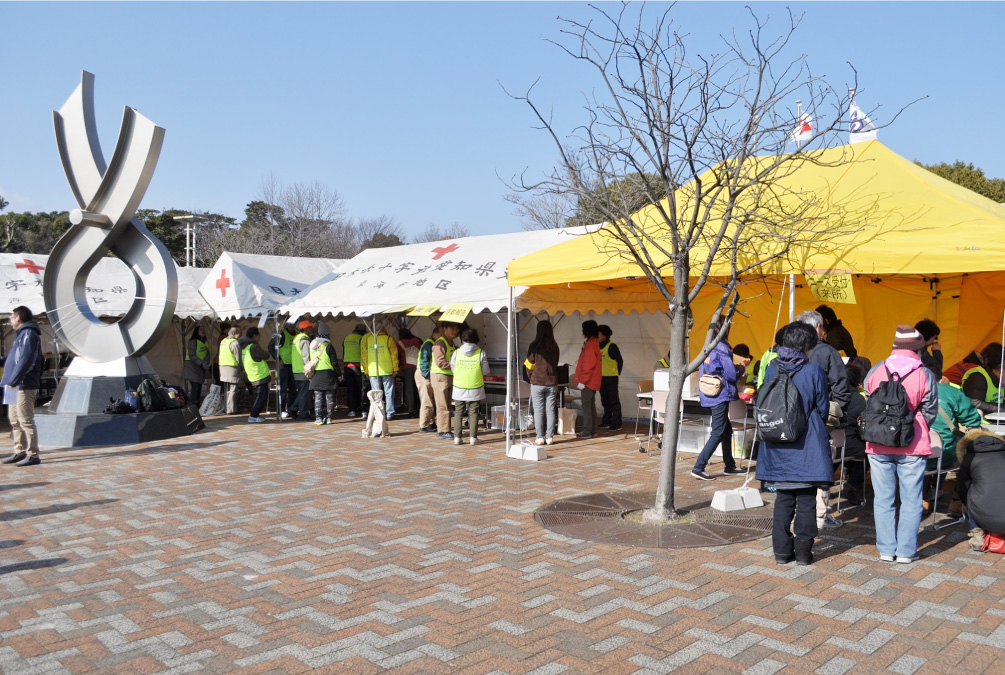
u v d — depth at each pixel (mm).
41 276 15094
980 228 6395
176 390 12711
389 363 13148
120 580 5219
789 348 5277
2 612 4656
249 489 8062
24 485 8398
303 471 9047
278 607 4676
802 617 4418
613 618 4430
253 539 6172
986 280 10664
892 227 6723
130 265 12469
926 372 5285
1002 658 3861
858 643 4055
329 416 13703
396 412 15203
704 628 4273
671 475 6629
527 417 12516
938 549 5746
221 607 4691
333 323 18594
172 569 5441
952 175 26594
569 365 13492
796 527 5391
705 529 6293
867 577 5109
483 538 6129
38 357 9695
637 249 7836
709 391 7320
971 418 6258
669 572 5254
